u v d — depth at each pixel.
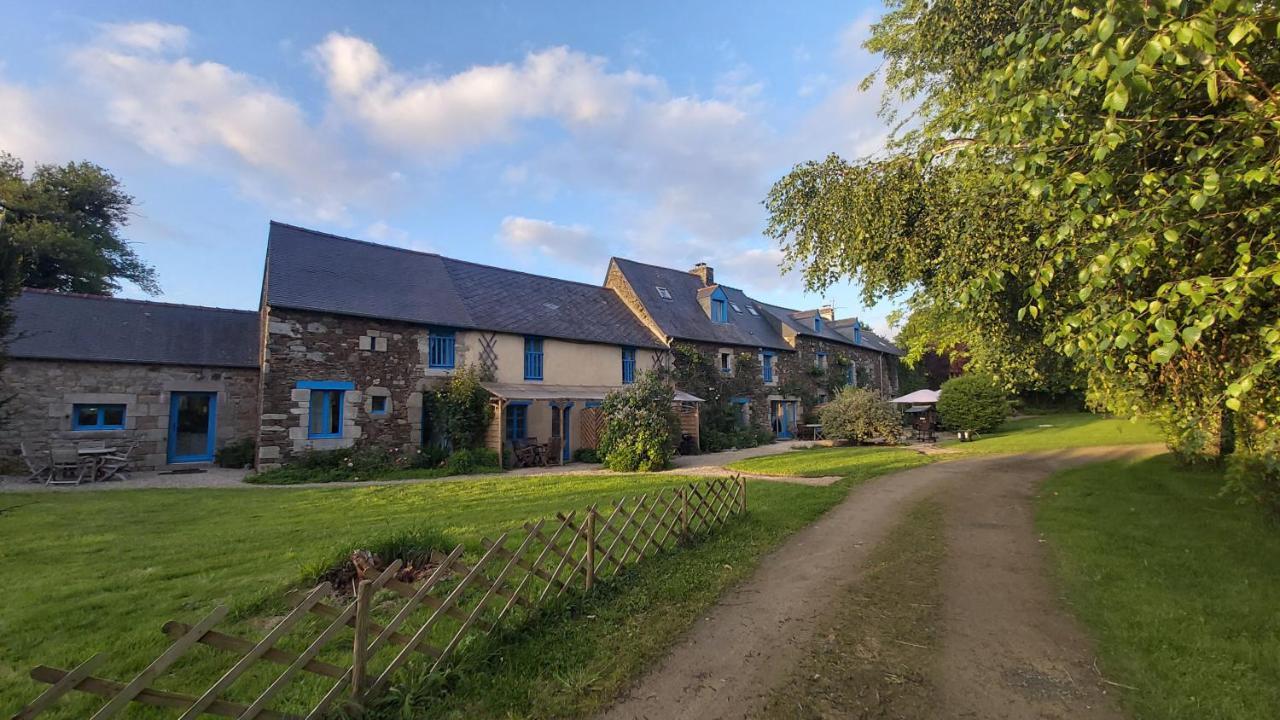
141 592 4.90
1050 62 3.62
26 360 13.66
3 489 11.41
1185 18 2.59
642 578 5.35
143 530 7.36
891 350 39.78
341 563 5.19
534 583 4.93
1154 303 2.84
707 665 3.77
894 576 5.50
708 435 21.09
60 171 23.62
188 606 4.60
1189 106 3.44
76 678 2.20
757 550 6.39
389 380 15.40
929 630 4.25
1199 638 3.81
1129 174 3.65
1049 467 12.73
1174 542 6.00
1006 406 23.94
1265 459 4.62
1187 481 9.33
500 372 17.61
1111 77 2.67
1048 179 3.46
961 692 3.39
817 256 8.31
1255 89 3.22
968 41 6.78
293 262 15.39
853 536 7.04
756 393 25.59
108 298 16.39
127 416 14.91
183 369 15.77
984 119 4.26
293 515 8.40
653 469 14.53
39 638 4.03
